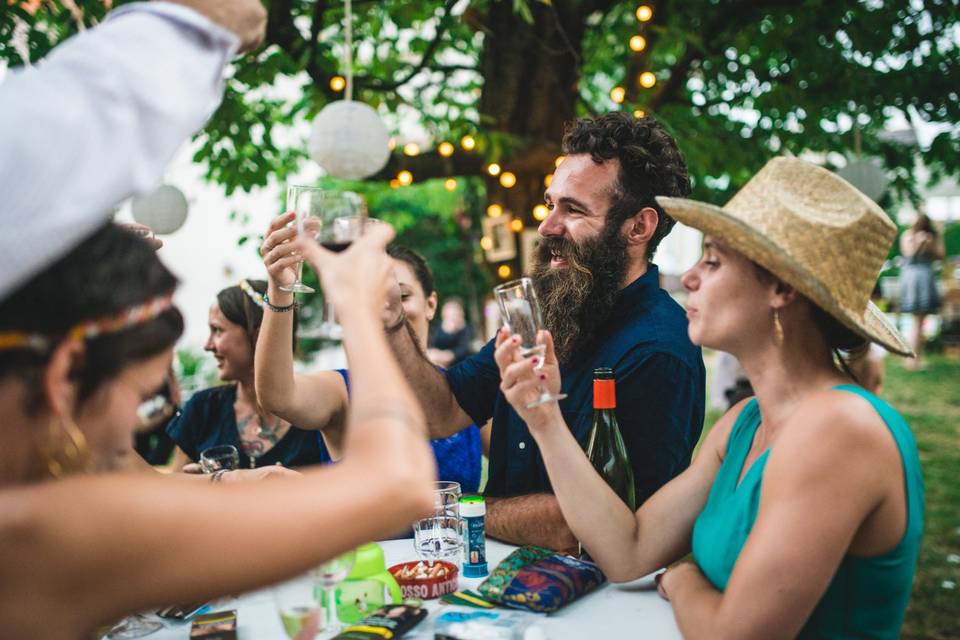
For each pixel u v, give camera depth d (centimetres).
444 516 179
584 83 608
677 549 161
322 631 141
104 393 92
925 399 905
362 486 83
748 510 135
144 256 96
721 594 136
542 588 149
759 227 136
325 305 148
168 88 86
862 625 129
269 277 202
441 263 1238
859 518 122
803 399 136
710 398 865
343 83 400
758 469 135
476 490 265
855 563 128
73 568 77
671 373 189
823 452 123
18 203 78
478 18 432
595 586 159
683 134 436
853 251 133
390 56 519
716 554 140
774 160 144
